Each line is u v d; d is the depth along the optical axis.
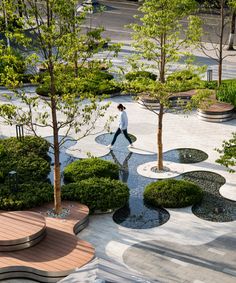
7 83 14.07
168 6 17.16
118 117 24.23
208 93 17.91
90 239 14.41
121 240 14.34
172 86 16.83
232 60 32.78
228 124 23.30
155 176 18.31
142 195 17.00
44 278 12.34
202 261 13.25
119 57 33.03
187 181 17.22
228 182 17.77
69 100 14.20
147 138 21.81
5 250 13.09
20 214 14.30
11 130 22.64
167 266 13.05
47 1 13.50
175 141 21.45
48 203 15.82
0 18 14.36
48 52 14.70
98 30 14.41
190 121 23.72
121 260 13.34
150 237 14.48
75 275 9.53
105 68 30.30
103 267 9.78
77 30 14.20
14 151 18.98
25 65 14.33
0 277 12.45
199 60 32.69
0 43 14.66
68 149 20.83
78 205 15.59
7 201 15.32
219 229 14.87
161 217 15.60
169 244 14.09
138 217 15.62
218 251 13.71
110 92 26.83
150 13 17.00
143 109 25.27
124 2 51.84
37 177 17.42
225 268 12.94
